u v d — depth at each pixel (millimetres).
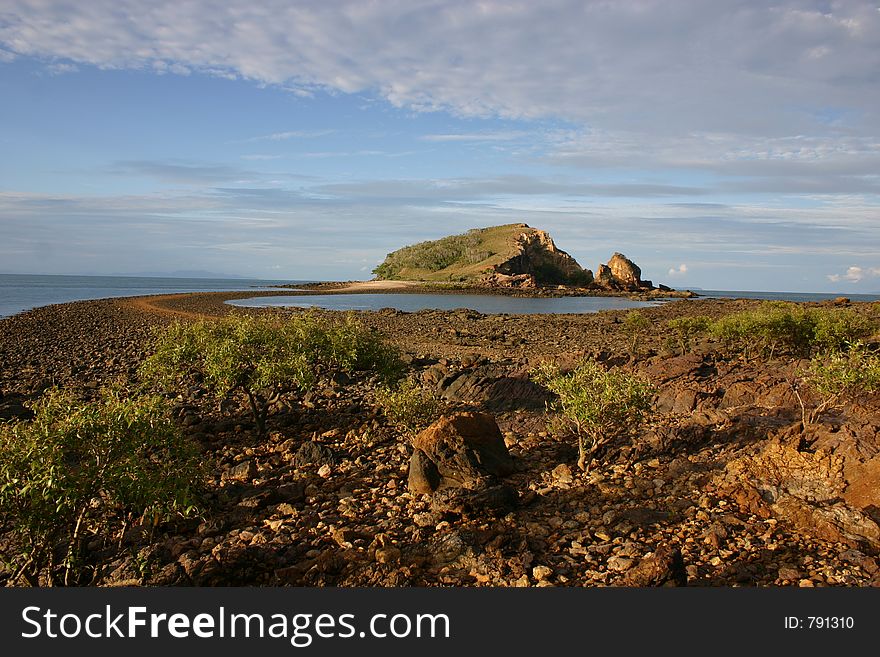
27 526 7469
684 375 20344
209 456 14055
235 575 8578
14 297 115062
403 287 187375
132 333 45906
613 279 193125
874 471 9906
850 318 25547
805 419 13375
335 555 8953
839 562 8328
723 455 12844
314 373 17969
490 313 88188
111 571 8742
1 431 8102
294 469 13469
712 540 9062
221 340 17312
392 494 11750
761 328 26984
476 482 11039
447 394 20891
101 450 8328
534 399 18969
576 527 10023
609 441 14461
